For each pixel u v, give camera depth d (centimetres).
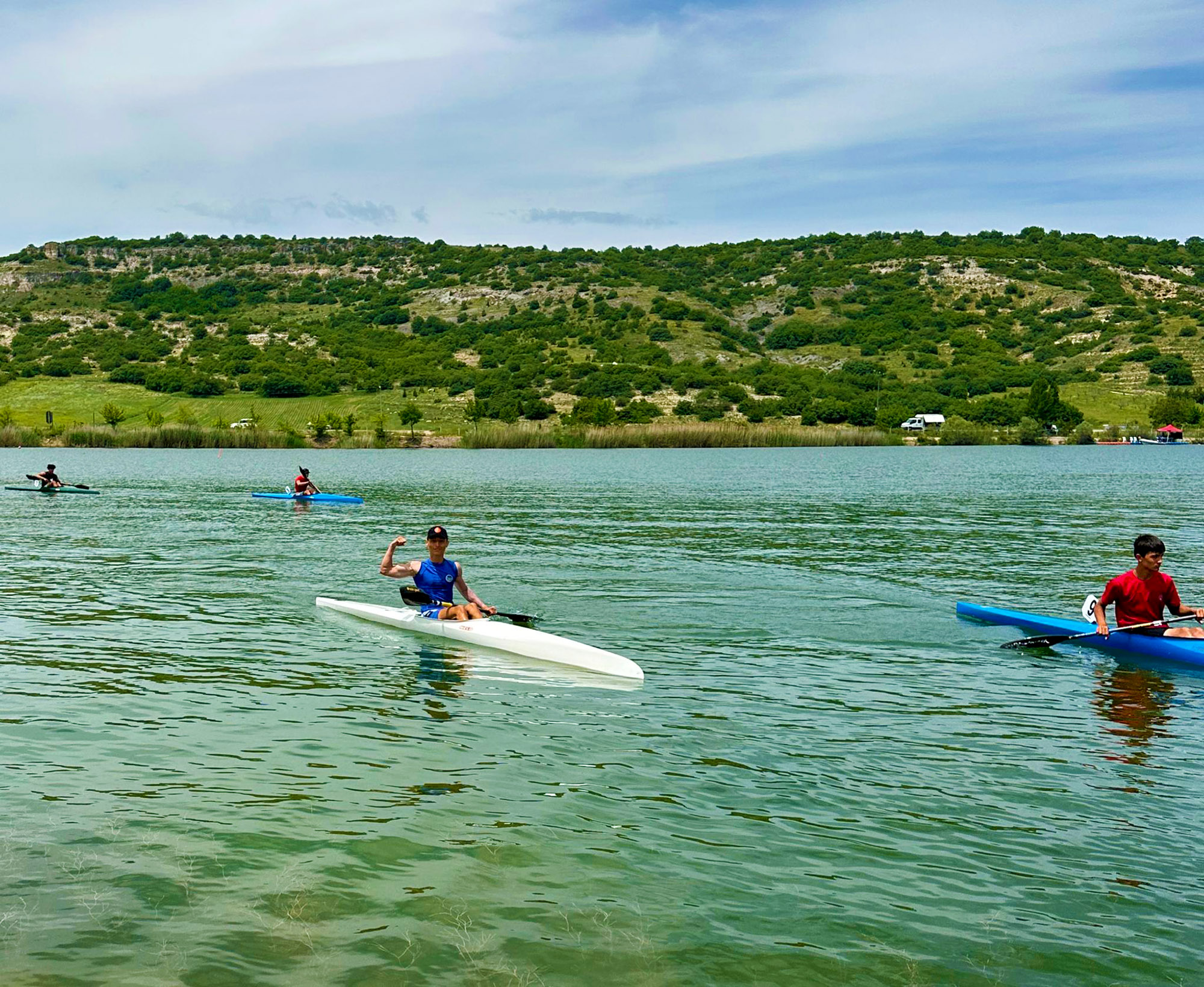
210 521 2855
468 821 732
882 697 1060
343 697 1047
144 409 14212
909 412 14462
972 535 2495
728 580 1791
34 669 1141
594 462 7325
